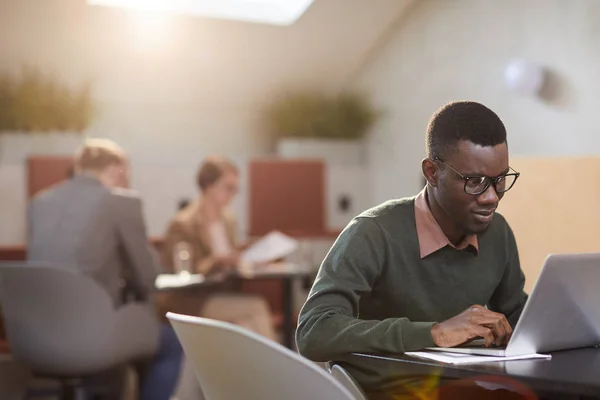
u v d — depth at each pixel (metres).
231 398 1.45
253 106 7.72
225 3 6.57
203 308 4.28
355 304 1.69
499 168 1.58
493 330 1.55
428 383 1.48
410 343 1.52
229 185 4.46
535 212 2.78
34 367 3.24
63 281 3.10
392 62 7.23
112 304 3.21
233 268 4.26
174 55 6.92
